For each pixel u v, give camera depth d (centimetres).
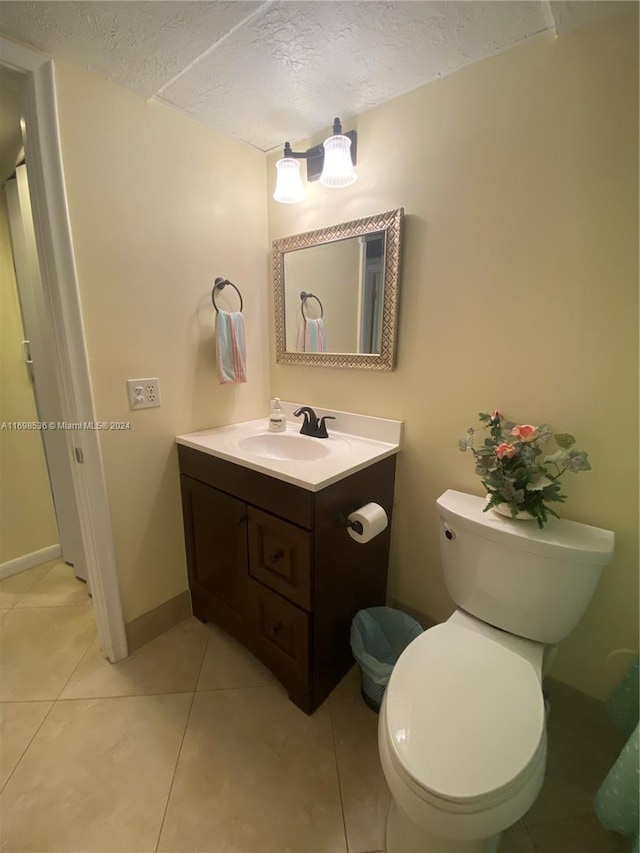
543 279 110
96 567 139
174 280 145
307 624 119
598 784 109
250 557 134
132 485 144
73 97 112
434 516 146
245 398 178
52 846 94
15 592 187
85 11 91
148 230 135
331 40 102
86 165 117
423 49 106
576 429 111
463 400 130
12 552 199
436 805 72
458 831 72
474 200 117
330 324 158
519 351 117
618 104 93
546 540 102
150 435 147
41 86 105
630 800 85
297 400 179
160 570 159
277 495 119
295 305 169
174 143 137
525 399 118
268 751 117
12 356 188
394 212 131
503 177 112
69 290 118
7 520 196
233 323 157
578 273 104
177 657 151
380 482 141
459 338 128
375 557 148
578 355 108
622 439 105
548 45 100
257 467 122
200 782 109
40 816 100
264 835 97
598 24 93
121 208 127
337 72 115
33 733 121
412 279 134
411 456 147
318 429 157
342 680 142
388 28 98
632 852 88
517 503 108
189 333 153
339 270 151
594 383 107
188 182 143
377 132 134
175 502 160
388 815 99
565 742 121
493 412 124
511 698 88
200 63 111
